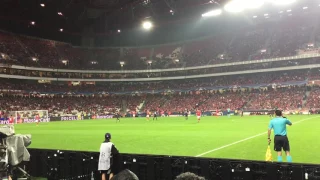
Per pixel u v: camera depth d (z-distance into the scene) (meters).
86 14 68.88
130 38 93.12
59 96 77.06
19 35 80.50
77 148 18.05
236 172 7.63
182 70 81.75
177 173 8.45
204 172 8.05
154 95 83.50
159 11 66.56
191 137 21.91
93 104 77.88
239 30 84.56
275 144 10.80
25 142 9.59
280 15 76.12
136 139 21.80
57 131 31.84
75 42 91.12
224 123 36.78
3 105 62.62
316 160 12.05
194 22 78.94
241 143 17.70
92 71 82.75
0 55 68.25
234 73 74.75
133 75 86.62
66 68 79.06
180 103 75.69
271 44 74.56
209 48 84.56
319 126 28.19
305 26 74.81
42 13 66.88
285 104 60.75
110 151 9.16
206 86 77.12
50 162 10.80
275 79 69.00
